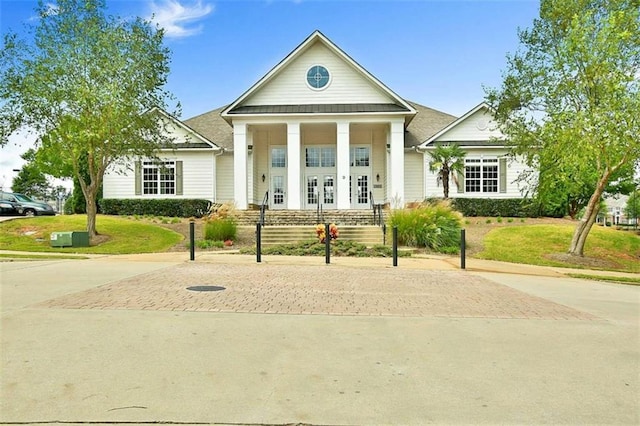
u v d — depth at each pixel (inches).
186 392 159.0
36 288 342.0
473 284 407.2
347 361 190.9
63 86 714.8
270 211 981.8
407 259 611.8
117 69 722.8
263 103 1104.2
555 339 226.7
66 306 280.2
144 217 1021.8
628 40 608.1
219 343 211.9
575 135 602.5
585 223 702.5
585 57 616.4
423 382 169.8
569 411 148.1
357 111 1045.8
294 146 1055.0
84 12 735.1
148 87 744.3
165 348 203.5
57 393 157.2
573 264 668.7
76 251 678.5
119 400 152.6
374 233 789.2
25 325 236.2
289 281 396.5
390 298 327.6
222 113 1053.2
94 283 367.2
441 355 199.6
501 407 150.5
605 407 151.2
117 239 778.8
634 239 836.0
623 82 586.9
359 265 526.0
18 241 753.6
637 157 617.3
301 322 252.8
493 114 831.1
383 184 1184.2
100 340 213.0
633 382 172.1
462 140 1130.0
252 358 192.9
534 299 339.6
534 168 797.2
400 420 141.3
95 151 767.1
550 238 802.8
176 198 1133.7
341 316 268.7
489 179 1115.3
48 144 732.7
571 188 754.2
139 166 1112.2
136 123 751.7
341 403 152.1
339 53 1085.8
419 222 733.9
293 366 184.4
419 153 1155.3
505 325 253.3
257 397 155.7
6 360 186.4
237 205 1040.8
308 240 723.4
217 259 564.4
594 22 663.8
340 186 1048.8
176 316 260.1
